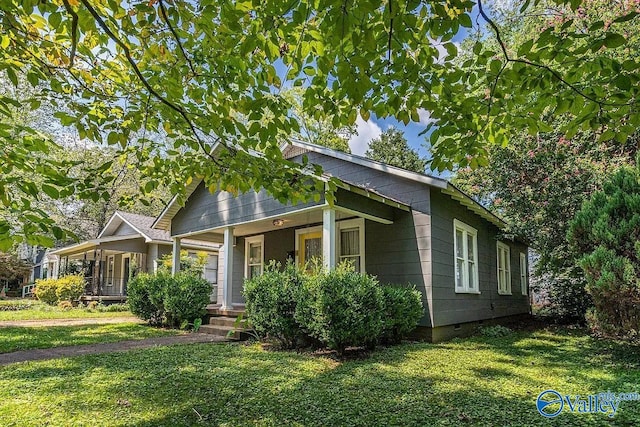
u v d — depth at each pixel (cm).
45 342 731
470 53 981
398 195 854
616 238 584
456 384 451
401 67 268
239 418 344
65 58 301
